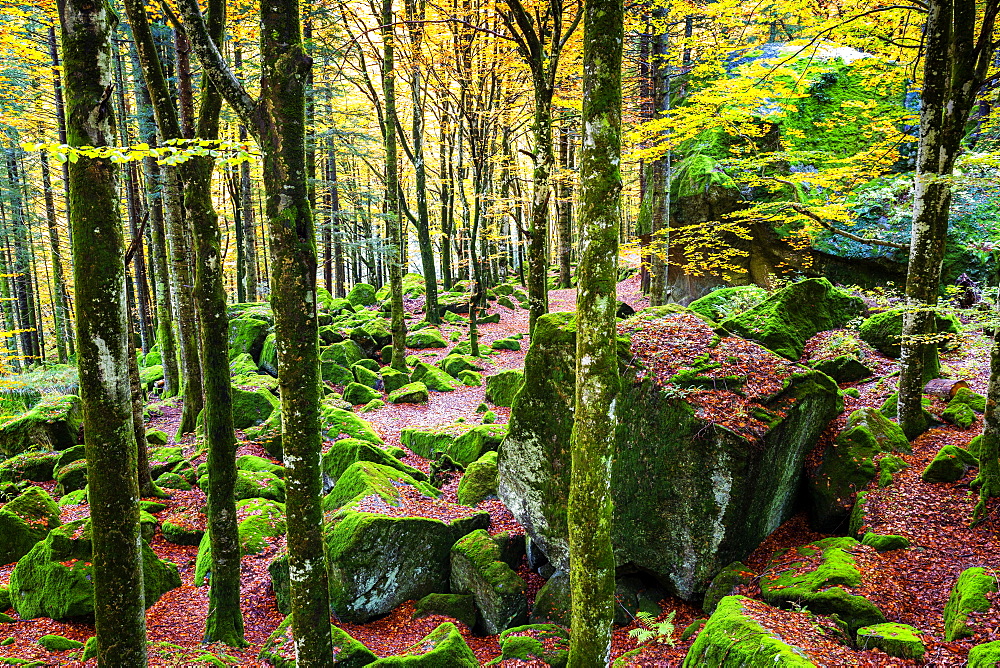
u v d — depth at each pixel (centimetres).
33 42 1137
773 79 1044
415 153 2036
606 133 421
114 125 440
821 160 1123
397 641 773
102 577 437
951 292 1237
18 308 2677
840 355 1118
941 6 746
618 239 434
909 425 881
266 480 1127
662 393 771
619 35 415
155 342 2462
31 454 1282
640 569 786
